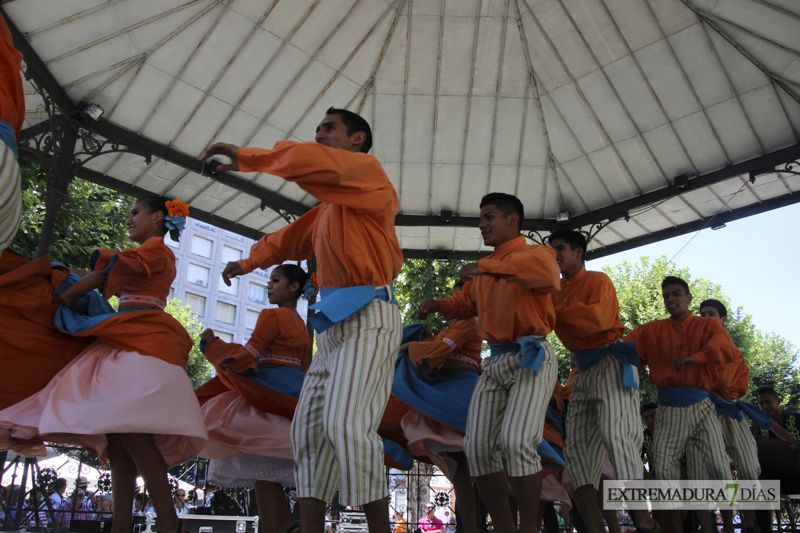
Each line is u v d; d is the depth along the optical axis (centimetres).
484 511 438
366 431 182
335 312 185
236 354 294
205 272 3164
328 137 217
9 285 239
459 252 870
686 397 362
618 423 295
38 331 241
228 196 776
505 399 273
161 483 231
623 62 625
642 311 1430
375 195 192
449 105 686
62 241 885
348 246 193
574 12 596
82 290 245
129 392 226
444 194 766
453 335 334
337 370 187
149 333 244
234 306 3256
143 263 253
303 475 198
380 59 646
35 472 421
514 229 288
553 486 391
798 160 647
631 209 742
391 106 686
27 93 633
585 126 689
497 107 688
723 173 677
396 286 1169
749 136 649
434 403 308
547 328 271
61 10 530
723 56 596
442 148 721
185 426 228
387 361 195
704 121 649
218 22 582
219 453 291
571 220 763
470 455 273
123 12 551
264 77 638
